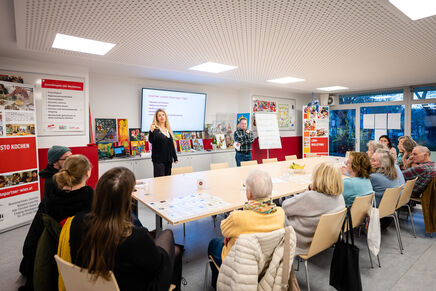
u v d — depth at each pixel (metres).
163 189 2.72
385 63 4.12
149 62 4.00
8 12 2.32
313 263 2.58
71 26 2.48
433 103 6.48
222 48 3.26
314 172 2.04
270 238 1.30
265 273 1.34
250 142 5.80
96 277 1.09
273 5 2.09
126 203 1.16
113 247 1.10
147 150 5.66
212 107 6.91
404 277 2.35
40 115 4.06
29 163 3.65
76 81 4.36
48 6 2.05
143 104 5.61
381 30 2.67
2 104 3.37
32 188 3.69
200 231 3.40
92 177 4.37
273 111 7.85
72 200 1.55
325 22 2.44
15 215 3.51
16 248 2.97
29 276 1.97
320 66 4.30
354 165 2.49
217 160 6.47
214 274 2.03
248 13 2.23
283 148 8.29
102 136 5.14
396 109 7.18
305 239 1.98
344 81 5.90
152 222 3.76
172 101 6.00
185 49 3.29
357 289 1.79
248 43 3.05
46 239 1.56
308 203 1.97
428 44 3.12
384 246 2.98
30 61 3.93
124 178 1.16
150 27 2.53
